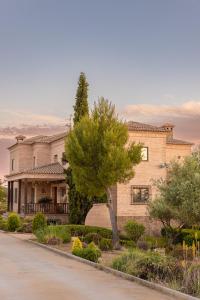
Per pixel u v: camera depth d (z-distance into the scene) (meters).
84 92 37.38
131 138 39.28
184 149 44.12
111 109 28.55
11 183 51.78
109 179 27.39
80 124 28.61
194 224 23.20
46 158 51.75
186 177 23.50
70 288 13.82
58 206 43.66
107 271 17.08
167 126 47.59
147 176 39.34
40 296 12.65
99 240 27.05
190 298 12.35
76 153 27.98
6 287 13.88
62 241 26.69
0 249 24.25
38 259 20.45
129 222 31.09
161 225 38.00
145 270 15.44
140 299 12.42
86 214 38.16
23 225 35.94
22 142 53.59
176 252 20.52
